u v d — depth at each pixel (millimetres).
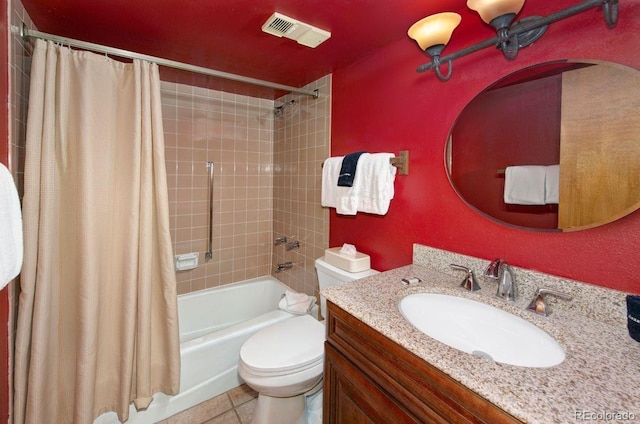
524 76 989
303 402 1423
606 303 809
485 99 1102
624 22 779
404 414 722
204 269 2416
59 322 1283
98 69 1313
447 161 1230
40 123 1151
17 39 1117
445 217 1252
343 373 938
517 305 919
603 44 818
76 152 1261
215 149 2396
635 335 695
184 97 2225
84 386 1259
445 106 1242
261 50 1596
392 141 1492
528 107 981
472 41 1159
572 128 880
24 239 1116
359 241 1724
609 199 811
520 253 1012
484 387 562
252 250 2656
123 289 1382
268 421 1322
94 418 1350
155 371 1510
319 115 2037
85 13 1244
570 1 889
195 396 1605
